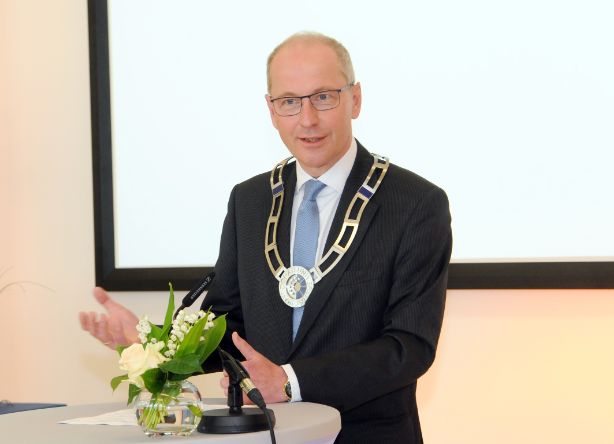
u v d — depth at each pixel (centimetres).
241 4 360
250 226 239
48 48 387
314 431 160
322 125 223
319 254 226
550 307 318
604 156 312
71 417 186
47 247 387
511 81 323
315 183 231
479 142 326
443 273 222
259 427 156
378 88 337
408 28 335
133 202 371
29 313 388
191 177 365
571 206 315
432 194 224
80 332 383
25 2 388
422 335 209
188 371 153
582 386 314
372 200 224
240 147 360
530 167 320
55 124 386
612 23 312
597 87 313
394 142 335
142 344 162
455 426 326
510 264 317
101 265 371
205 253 363
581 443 313
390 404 215
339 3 344
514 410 321
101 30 374
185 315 164
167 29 368
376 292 217
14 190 389
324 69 223
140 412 156
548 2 319
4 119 389
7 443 153
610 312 312
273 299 225
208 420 157
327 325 217
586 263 310
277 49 230
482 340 324
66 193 385
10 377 388
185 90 366
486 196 324
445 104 330
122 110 372
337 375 196
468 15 328
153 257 368
